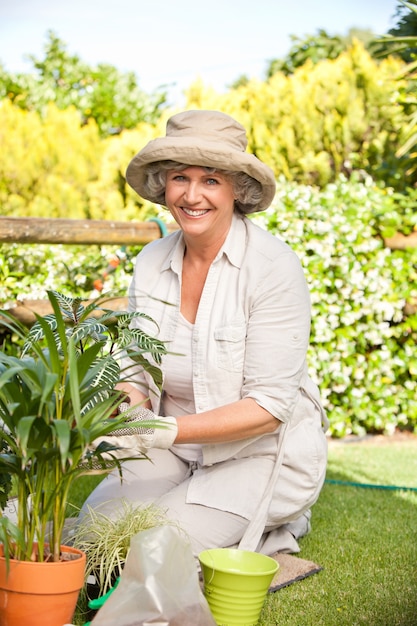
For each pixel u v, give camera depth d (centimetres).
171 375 255
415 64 590
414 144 577
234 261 247
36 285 443
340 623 216
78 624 208
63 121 759
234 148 238
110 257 455
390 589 242
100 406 186
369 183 538
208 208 242
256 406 234
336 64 715
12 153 724
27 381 182
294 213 493
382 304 498
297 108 712
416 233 505
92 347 180
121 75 1347
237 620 207
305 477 257
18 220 382
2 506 210
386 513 330
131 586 181
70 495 329
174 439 221
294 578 246
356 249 493
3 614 178
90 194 694
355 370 505
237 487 245
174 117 242
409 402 516
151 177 251
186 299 256
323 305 492
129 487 254
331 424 504
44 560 185
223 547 244
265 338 240
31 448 178
